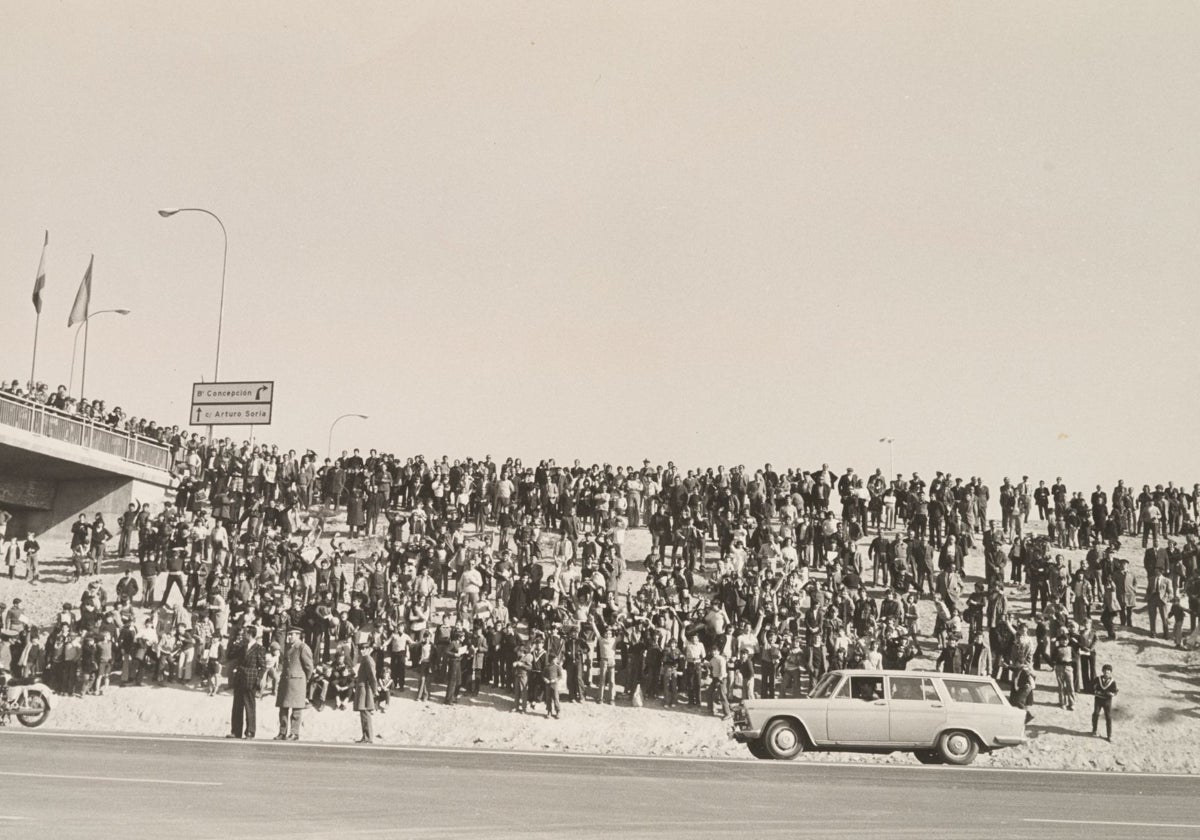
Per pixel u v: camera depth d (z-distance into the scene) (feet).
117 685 105.81
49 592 131.95
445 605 125.49
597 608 108.99
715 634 106.83
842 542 135.23
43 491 159.94
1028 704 104.99
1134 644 122.83
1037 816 45.68
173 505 141.18
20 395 147.54
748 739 73.77
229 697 103.71
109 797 43.04
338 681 100.48
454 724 99.91
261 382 162.61
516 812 43.06
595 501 147.95
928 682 74.49
